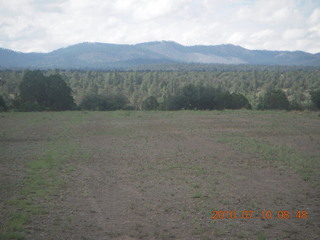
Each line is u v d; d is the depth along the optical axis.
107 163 13.37
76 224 7.05
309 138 20.73
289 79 129.50
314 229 6.89
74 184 10.21
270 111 43.66
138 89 119.69
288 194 9.32
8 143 18.47
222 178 10.97
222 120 32.28
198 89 56.06
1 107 48.75
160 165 12.98
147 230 6.76
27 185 9.96
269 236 6.51
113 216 7.54
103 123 29.80
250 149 16.61
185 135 22.19
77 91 100.50
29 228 6.79
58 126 27.16
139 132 23.72
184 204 8.36
